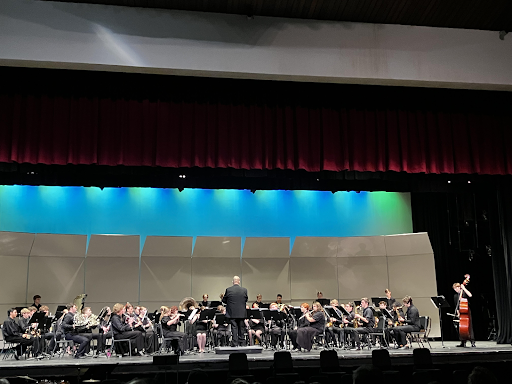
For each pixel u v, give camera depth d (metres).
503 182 11.70
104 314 10.97
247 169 10.43
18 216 13.77
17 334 10.01
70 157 9.68
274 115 10.59
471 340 10.63
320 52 10.04
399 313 11.30
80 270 13.75
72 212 14.24
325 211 15.35
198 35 9.75
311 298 14.60
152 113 10.19
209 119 10.32
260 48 9.88
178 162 10.07
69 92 9.98
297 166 10.52
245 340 10.60
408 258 14.39
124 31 9.54
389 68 10.17
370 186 13.01
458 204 14.60
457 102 11.16
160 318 10.75
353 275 14.71
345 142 10.66
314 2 9.71
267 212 15.20
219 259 14.52
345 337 11.82
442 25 10.45
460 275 14.27
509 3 9.95
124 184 11.52
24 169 9.74
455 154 10.97
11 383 7.91
